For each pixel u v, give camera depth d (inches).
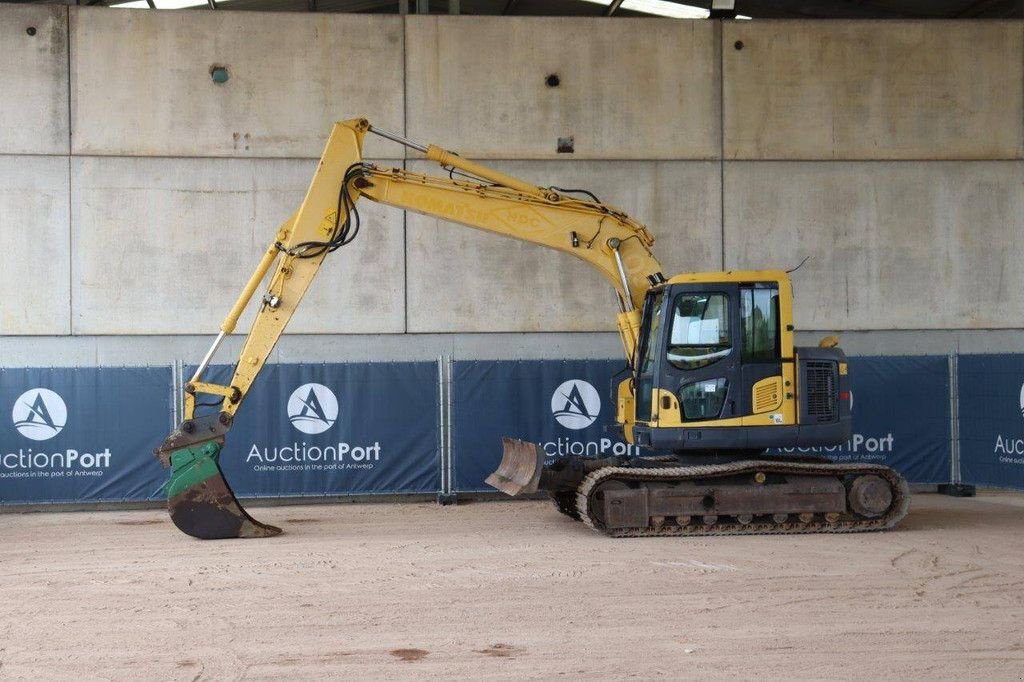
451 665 251.9
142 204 588.1
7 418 542.6
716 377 445.7
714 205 620.1
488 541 433.1
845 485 449.7
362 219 601.6
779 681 237.9
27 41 580.1
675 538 435.5
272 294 445.1
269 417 557.3
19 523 509.0
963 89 632.4
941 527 464.4
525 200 465.1
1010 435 545.0
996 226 633.0
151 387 551.2
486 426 571.2
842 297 624.7
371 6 731.4
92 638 279.7
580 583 344.2
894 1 691.4
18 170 579.5
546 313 611.5
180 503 443.5
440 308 605.9
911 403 589.3
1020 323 631.2
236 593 334.0
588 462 472.1
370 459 564.7
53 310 582.6
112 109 585.9
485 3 728.3
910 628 283.3
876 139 627.2
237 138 593.9
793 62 623.8
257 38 595.2
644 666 249.9
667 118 617.9
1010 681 237.5
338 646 269.4
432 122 605.0
